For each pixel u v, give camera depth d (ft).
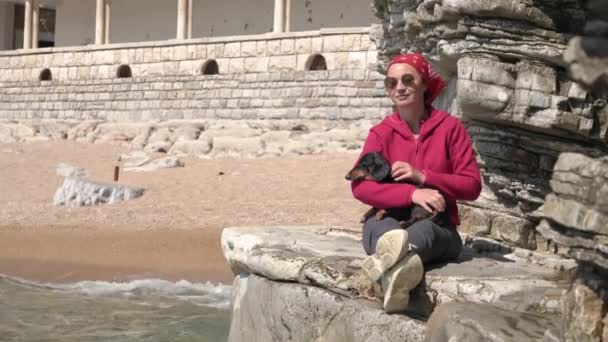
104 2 128.88
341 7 117.50
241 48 103.81
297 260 19.45
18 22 174.91
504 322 14.53
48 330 32.65
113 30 146.82
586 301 12.47
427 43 24.90
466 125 24.29
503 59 21.93
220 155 92.12
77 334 31.76
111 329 32.68
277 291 19.61
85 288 45.21
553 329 13.55
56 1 155.12
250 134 94.53
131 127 108.68
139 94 113.91
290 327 19.15
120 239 61.41
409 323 16.38
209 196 73.51
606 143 21.90
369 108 91.25
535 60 21.61
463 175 18.16
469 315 14.98
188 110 107.96
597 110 21.61
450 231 18.40
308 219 62.54
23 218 69.51
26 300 40.65
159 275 49.96
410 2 25.67
